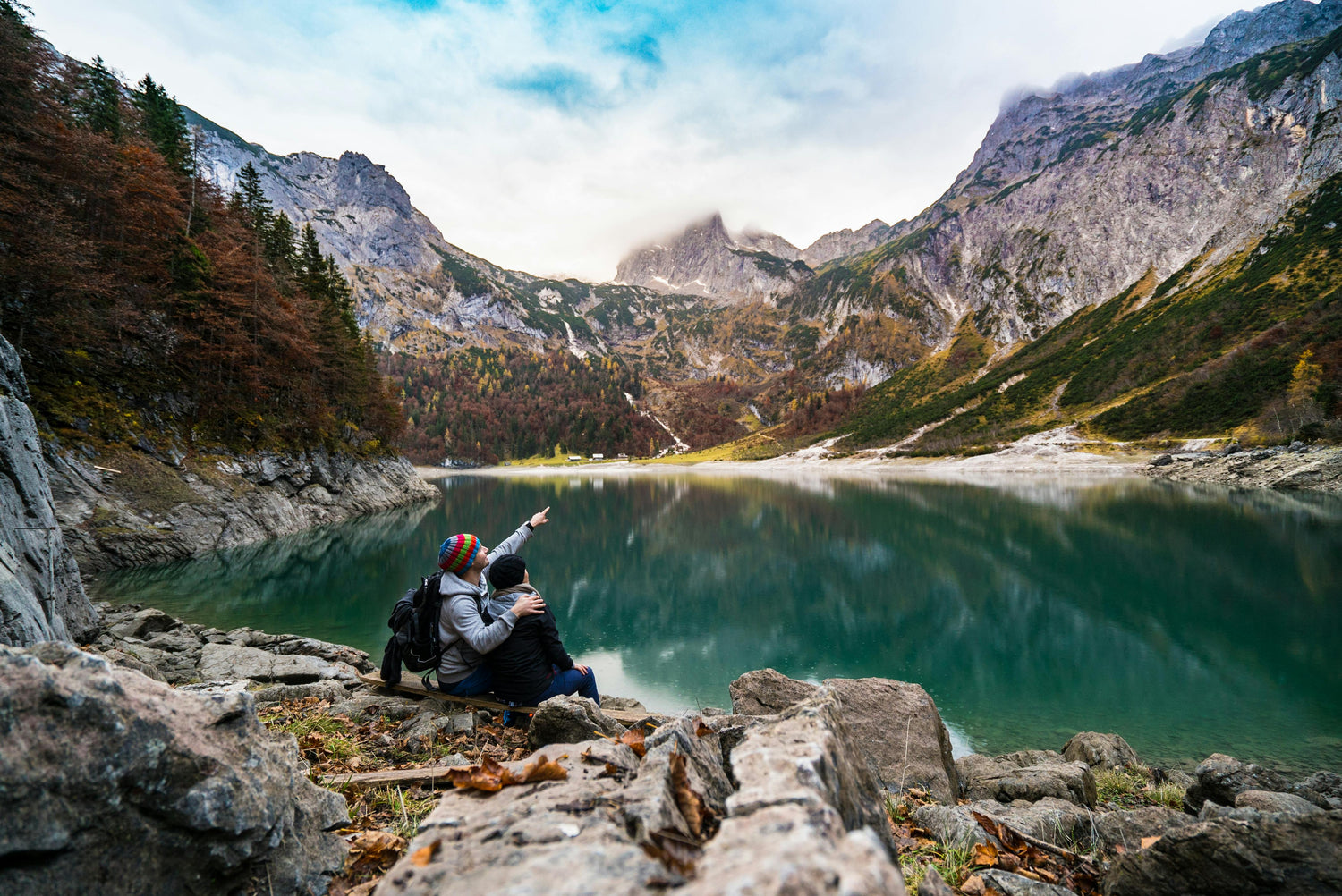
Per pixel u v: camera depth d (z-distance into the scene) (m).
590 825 1.49
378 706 5.45
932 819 3.87
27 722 1.50
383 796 3.65
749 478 110.06
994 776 6.04
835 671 14.80
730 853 1.10
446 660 5.27
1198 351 109.06
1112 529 33.75
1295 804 2.66
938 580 24.41
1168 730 11.16
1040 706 12.38
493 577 5.26
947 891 2.32
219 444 31.72
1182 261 176.62
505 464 178.38
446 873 1.31
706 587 24.53
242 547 27.83
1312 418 64.19
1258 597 19.81
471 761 4.29
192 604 18.11
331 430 45.66
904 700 5.88
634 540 37.38
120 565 22.19
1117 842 3.86
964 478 83.75
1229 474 58.03
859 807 1.95
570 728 4.12
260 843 1.93
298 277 52.16
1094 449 90.62
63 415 23.67
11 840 1.39
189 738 1.83
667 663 15.41
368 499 46.97
